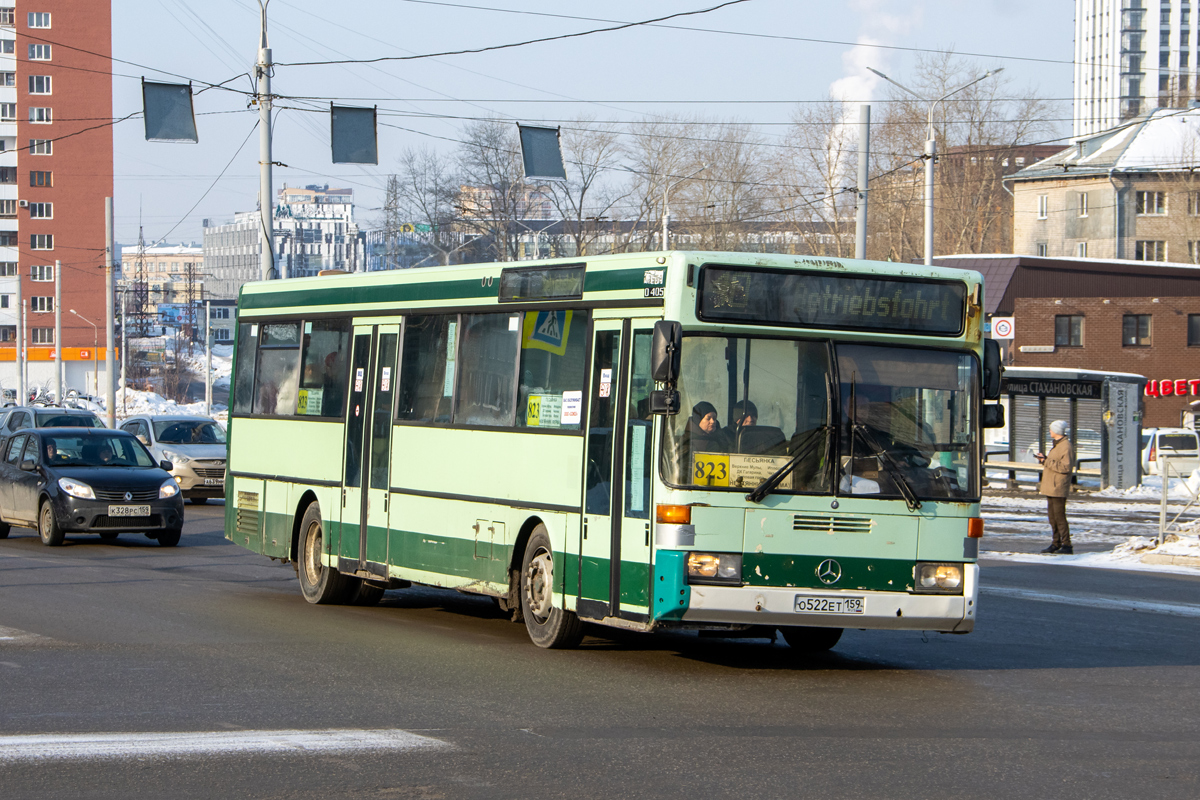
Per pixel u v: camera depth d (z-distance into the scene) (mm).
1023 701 13062
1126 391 56469
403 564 18484
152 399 120312
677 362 13391
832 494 14031
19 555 27562
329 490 20312
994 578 25766
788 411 14117
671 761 10172
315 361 21203
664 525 13797
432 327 18391
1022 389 57219
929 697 13195
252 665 14344
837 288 14336
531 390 16281
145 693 12711
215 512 39844
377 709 12023
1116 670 15180
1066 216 117688
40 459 31125
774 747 10711
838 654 16203
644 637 17172
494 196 103375
